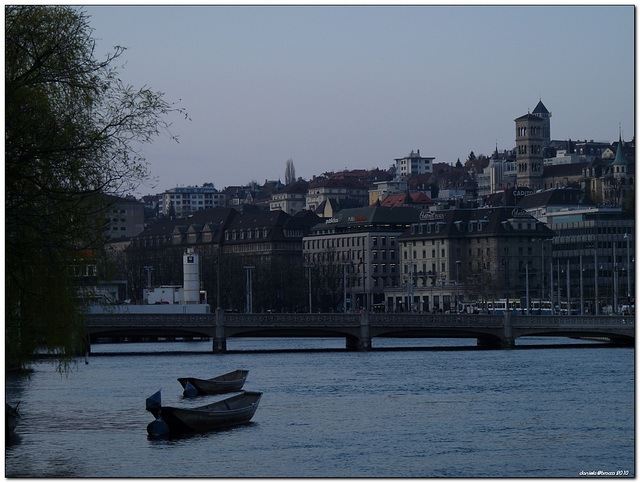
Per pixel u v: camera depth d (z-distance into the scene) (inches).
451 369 5905.5
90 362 6638.8
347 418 3784.5
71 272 2359.7
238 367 6181.1
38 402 4281.5
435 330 7588.6
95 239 2300.7
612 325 7637.8
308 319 7406.5
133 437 3314.5
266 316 7352.4
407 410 4018.2
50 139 2174.0
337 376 5506.9
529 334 7691.9
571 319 7632.9
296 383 5128.0
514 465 2851.9
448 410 4015.8
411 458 2950.3
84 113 2249.0
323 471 2765.7
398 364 6323.8
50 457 2940.5
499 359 6678.2
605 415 3850.9
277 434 3388.3
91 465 2817.4
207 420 3467.0
